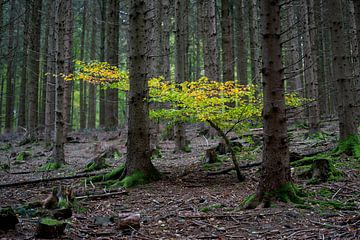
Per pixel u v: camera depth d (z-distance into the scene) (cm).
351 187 616
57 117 1145
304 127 1638
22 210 555
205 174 858
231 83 755
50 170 1074
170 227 467
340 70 873
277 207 516
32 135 1953
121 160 1198
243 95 771
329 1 886
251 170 856
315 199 561
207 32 1533
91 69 837
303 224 448
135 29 813
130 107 820
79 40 3309
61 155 1152
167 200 637
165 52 1476
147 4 1250
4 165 1148
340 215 476
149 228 465
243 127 799
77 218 527
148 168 807
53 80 1888
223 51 1564
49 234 424
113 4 2123
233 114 734
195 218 500
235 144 1155
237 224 466
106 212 571
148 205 609
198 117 741
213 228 454
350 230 407
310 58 1288
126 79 878
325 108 2022
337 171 695
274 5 537
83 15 2914
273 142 542
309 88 1280
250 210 523
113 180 818
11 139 2181
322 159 699
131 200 650
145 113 816
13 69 2678
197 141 1584
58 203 574
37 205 596
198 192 686
